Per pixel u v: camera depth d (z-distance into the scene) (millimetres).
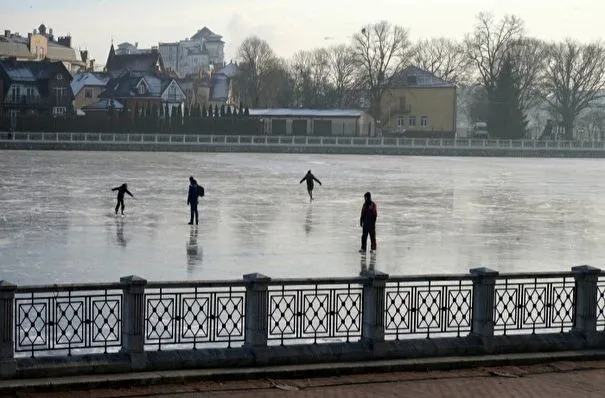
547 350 18891
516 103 174250
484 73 178125
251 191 72938
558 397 15969
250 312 17406
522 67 178500
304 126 182250
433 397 15891
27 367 16031
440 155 159750
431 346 18203
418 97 184625
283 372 16906
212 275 32406
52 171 90750
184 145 150625
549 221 54188
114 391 15805
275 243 41906
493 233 47375
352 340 21109
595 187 84500
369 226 39875
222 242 41938
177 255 37438
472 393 16172
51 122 159500
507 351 18625
